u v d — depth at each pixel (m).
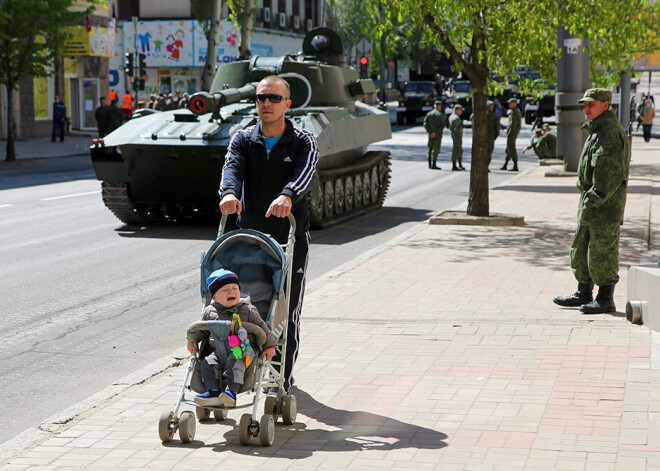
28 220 18.64
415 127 60.03
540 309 9.95
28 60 31.61
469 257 13.57
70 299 11.34
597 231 9.59
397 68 104.12
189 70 64.06
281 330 6.51
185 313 10.62
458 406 6.71
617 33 18.61
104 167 17.09
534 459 5.62
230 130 17.02
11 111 32.22
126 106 45.28
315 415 6.62
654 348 8.15
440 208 21.27
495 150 39.94
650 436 5.91
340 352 8.28
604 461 5.55
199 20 52.28
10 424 6.88
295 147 6.93
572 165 27.81
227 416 6.70
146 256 14.51
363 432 6.24
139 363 8.58
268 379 6.54
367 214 20.16
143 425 6.48
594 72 28.41
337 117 18.59
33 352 8.94
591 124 9.50
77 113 52.19
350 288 11.27
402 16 17.09
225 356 6.14
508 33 17.09
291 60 19.78
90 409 6.86
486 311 9.88
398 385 7.27
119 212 17.70
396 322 9.43
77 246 15.46
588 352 8.08
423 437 6.10
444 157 36.53
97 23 50.88
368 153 21.42
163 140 16.77
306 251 7.07
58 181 26.84
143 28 62.75
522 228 16.88
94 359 8.70
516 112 30.42
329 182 17.78
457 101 61.88
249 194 7.01
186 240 16.27
